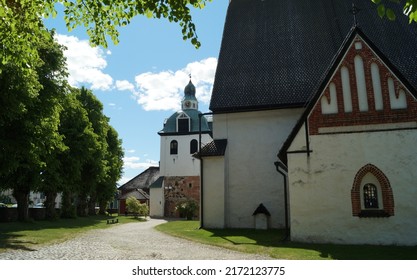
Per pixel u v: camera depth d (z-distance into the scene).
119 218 41.72
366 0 24.39
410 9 5.87
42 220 29.59
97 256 10.77
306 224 14.45
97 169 37.97
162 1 7.48
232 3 28.09
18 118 18.33
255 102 21.59
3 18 8.62
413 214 13.37
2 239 14.20
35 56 9.89
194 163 53.00
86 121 33.81
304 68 22.36
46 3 8.39
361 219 13.87
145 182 67.69
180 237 16.91
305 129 15.03
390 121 14.12
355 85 14.72
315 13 25.06
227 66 24.14
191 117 55.38
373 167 14.01
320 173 14.59
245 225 20.95
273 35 24.86
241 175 21.52
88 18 8.70
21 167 23.16
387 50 20.97
